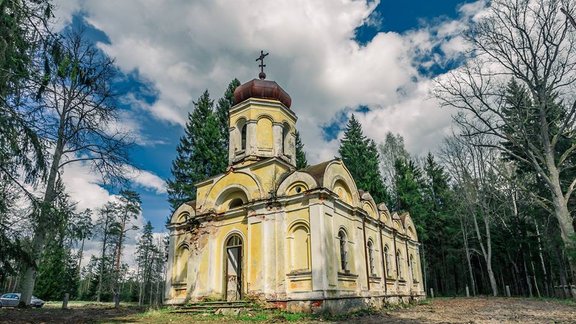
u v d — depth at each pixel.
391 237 31.69
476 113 23.48
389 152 54.03
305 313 18.81
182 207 27.03
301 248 20.64
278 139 25.83
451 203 52.47
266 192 22.50
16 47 12.71
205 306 20.95
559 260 39.81
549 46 21.14
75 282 66.88
